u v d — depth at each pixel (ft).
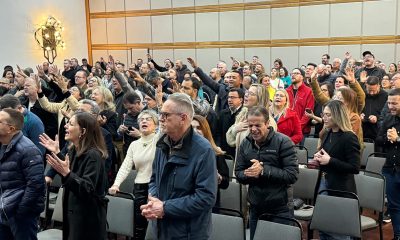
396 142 12.37
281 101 14.58
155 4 42.86
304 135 19.12
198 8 40.32
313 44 34.88
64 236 9.54
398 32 31.32
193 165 7.20
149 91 17.89
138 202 12.05
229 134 13.83
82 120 9.32
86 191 8.82
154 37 43.42
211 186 7.17
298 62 35.73
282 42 36.27
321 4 34.17
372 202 12.10
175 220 7.31
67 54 45.47
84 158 9.26
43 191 10.28
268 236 9.27
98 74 33.71
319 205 10.64
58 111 15.99
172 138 7.44
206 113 14.93
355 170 10.43
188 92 15.72
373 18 32.19
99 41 47.29
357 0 32.63
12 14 40.37
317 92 17.15
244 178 10.11
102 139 9.64
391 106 12.38
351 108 12.69
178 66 31.45
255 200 10.02
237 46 38.60
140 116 12.25
